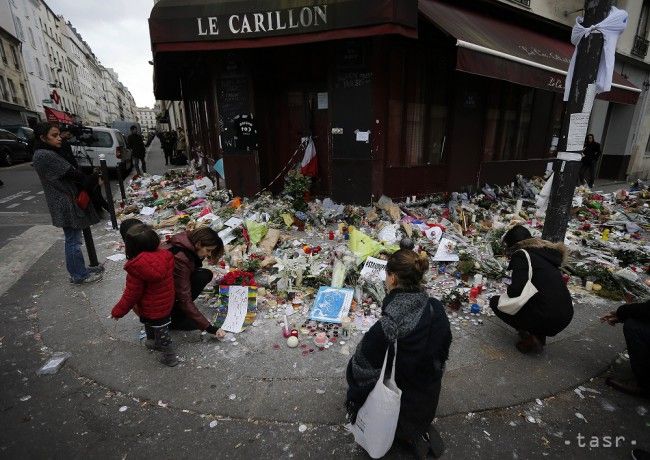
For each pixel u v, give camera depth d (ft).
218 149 28.89
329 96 22.22
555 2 31.81
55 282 14.12
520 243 9.82
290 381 8.74
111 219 20.59
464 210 23.20
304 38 18.15
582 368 9.37
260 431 7.43
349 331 10.52
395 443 7.13
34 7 117.91
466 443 7.20
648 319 8.23
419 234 18.49
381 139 22.09
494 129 29.14
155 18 19.16
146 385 8.69
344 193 23.38
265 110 24.57
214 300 12.35
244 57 22.68
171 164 58.18
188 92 40.19
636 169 48.85
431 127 25.05
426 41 22.68
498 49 19.75
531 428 7.58
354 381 6.29
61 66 148.77
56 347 10.17
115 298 12.81
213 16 18.62
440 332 6.02
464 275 14.23
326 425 7.54
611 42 11.88
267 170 25.44
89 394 8.47
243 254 15.89
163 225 20.77
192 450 7.03
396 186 23.85
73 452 7.00
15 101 93.86
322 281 13.16
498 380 8.85
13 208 26.32
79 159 36.35
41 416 7.88
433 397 6.34
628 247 18.10
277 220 20.07
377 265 14.19
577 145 13.00
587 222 23.15
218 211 22.30
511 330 10.96
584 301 12.96
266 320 11.26
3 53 90.22
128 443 7.20
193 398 8.27
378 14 16.83
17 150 58.18
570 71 12.86
